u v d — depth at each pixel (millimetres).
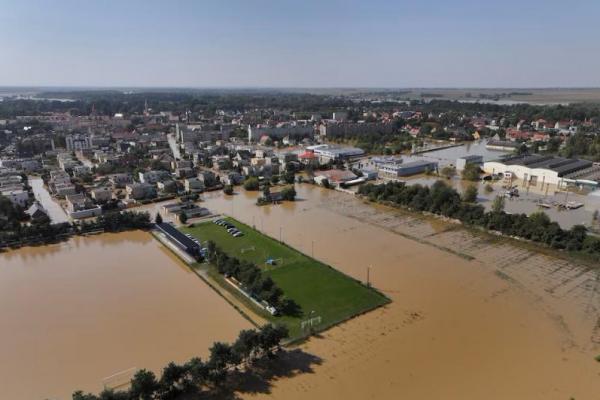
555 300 69438
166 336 59844
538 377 51531
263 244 93625
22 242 95625
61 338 59562
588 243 86875
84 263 85375
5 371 53031
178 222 110188
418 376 51781
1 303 69125
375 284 75062
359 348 57156
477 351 56438
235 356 51094
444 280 76500
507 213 110125
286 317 64500
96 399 43812
